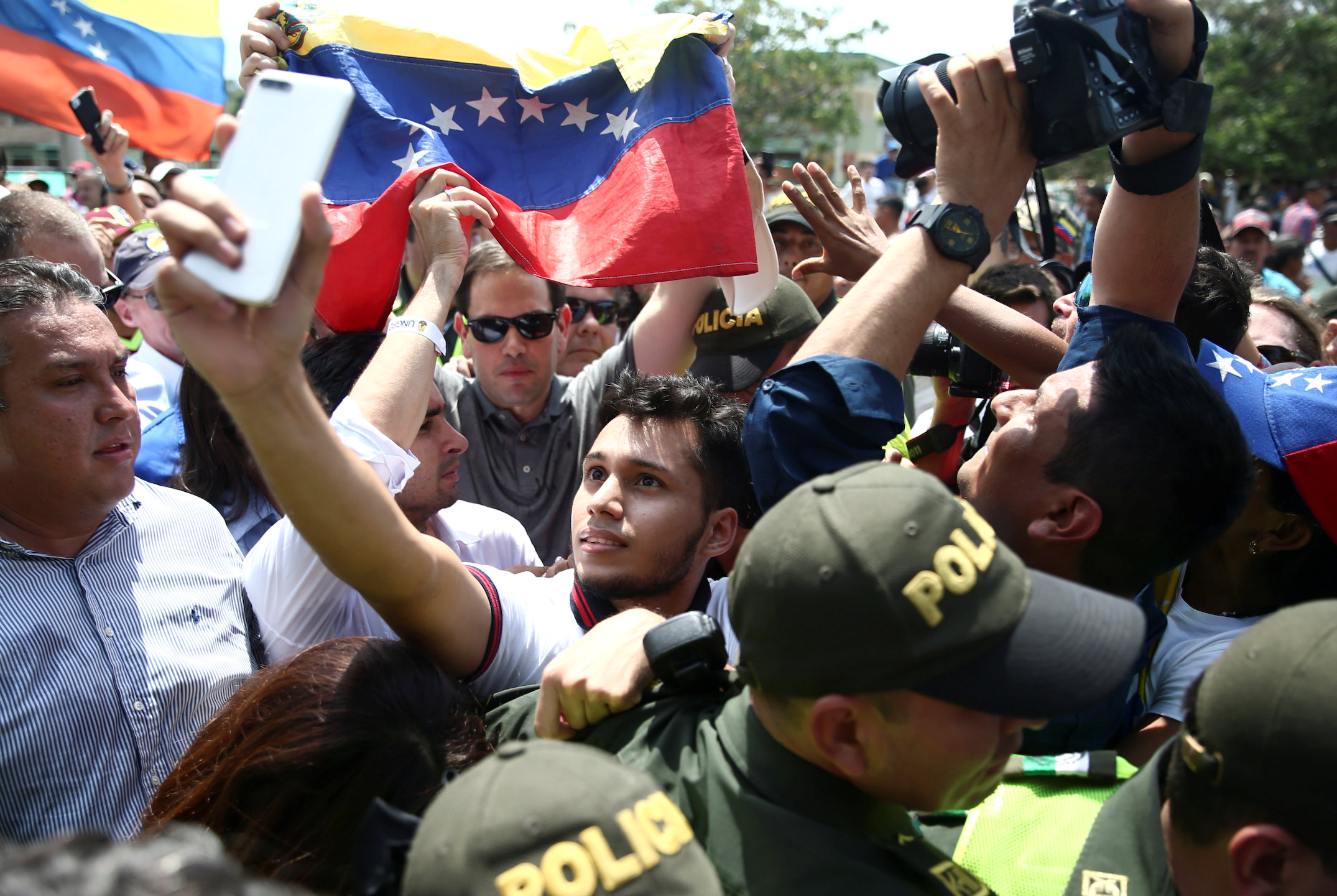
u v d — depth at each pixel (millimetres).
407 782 1286
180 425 2736
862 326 1408
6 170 6586
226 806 1317
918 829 1175
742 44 17953
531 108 2217
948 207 1384
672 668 1223
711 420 1812
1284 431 1636
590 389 3133
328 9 2156
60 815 1642
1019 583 1052
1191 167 1452
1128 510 1360
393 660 1385
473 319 3035
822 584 983
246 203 997
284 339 1069
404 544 1296
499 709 1445
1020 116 1382
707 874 889
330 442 1171
